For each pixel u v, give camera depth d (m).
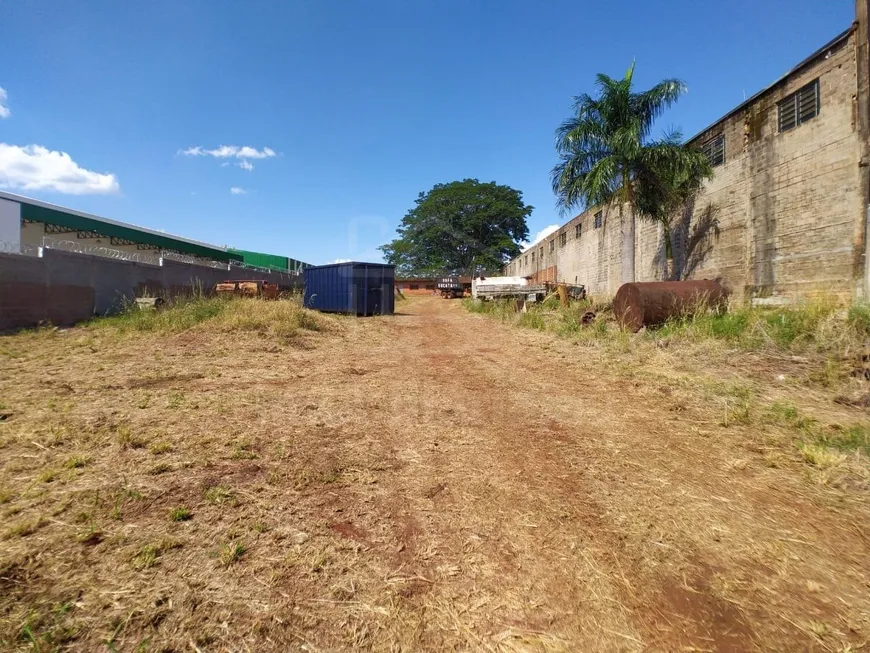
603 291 21.45
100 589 1.76
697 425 4.01
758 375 5.69
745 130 11.68
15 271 10.20
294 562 1.99
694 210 14.06
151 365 6.47
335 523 2.34
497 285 18.19
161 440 3.37
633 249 13.94
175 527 2.22
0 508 2.33
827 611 1.77
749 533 2.30
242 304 11.02
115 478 2.71
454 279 37.88
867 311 6.55
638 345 7.93
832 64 9.13
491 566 2.02
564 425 4.05
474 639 1.61
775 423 3.99
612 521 2.41
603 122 13.34
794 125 10.22
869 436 3.53
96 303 12.46
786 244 10.38
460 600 1.80
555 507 2.56
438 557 2.08
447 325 13.88
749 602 1.82
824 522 2.41
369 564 2.01
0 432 3.46
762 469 3.08
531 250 37.81
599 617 1.73
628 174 13.52
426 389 5.45
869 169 8.40
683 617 1.73
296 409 4.42
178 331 9.15
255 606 1.72
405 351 8.62
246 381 5.68
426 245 53.22
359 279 17.08
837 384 5.07
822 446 3.38
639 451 3.41
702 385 5.25
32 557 1.93
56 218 19.12
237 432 3.63
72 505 2.38
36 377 5.55
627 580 1.94
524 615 1.73
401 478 2.91
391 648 1.56
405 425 4.02
